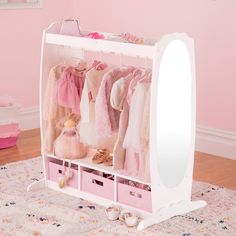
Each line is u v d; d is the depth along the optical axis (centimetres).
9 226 413
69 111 470
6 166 522
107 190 443
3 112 568
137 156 423
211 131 566
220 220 425
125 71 434
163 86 409
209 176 509
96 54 633
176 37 412
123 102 422
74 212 435
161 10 587
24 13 625
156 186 415
